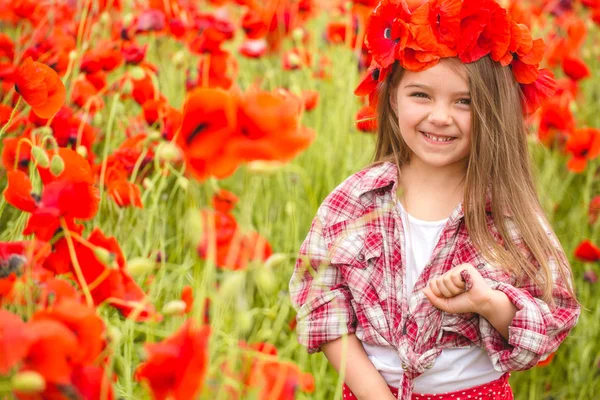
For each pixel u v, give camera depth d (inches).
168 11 111.9
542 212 68.9
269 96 44.8
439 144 64.3
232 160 43.5
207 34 101.9
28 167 70.2
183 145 43.9
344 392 71.0
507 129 65.8
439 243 65.5
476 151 64.6
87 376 40.6
